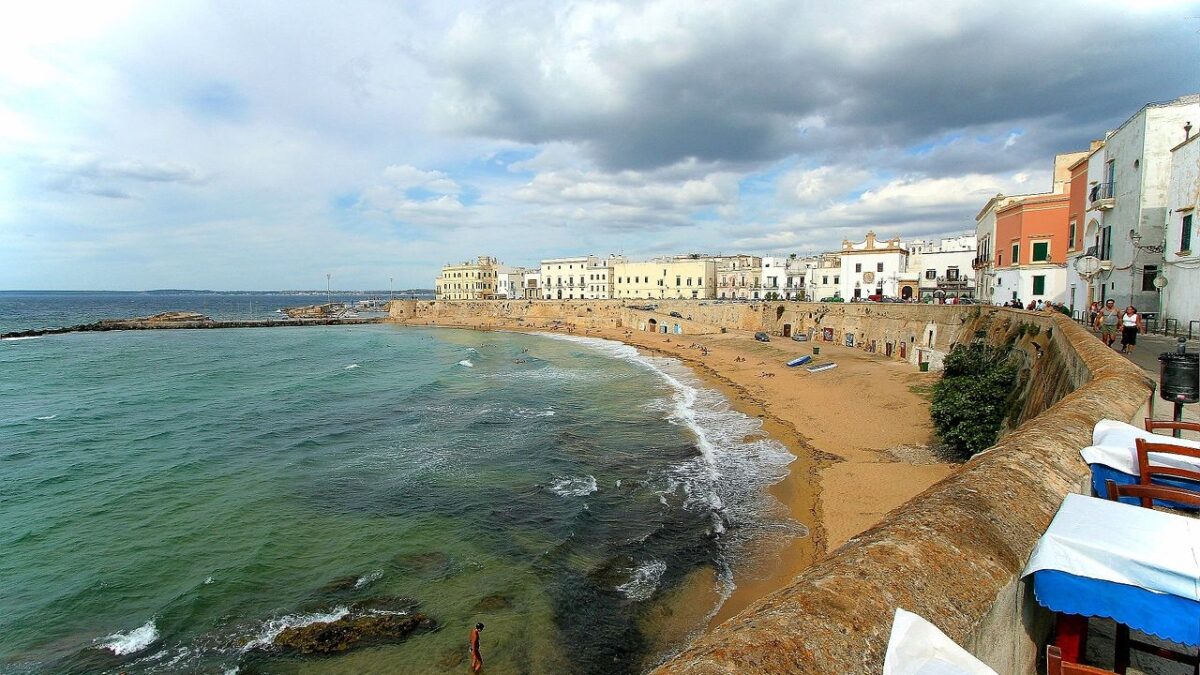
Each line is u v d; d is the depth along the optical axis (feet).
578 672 49.19
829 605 10.67
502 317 437.99
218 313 648.38
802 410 127.44
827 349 204.33
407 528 74.74
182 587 61.82
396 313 501.97
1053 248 132.57
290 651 51.78
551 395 160.04
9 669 50.29
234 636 53.83
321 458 104.58
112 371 214.69
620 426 123.75
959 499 15.29
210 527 75.72
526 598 59.21
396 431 123.03
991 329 110.32
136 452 109.40
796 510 77.00
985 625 11.94
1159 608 11.28
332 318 525.34
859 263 275.59
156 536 73.31
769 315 268.41
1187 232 72.90
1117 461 18.02
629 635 53.78
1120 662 14.66
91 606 58.90
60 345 314.35
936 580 11.94
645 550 68.54
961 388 89.35
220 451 109.40
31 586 62.44
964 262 268.00
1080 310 108.78
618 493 85.46
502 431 121.39
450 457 103.65
